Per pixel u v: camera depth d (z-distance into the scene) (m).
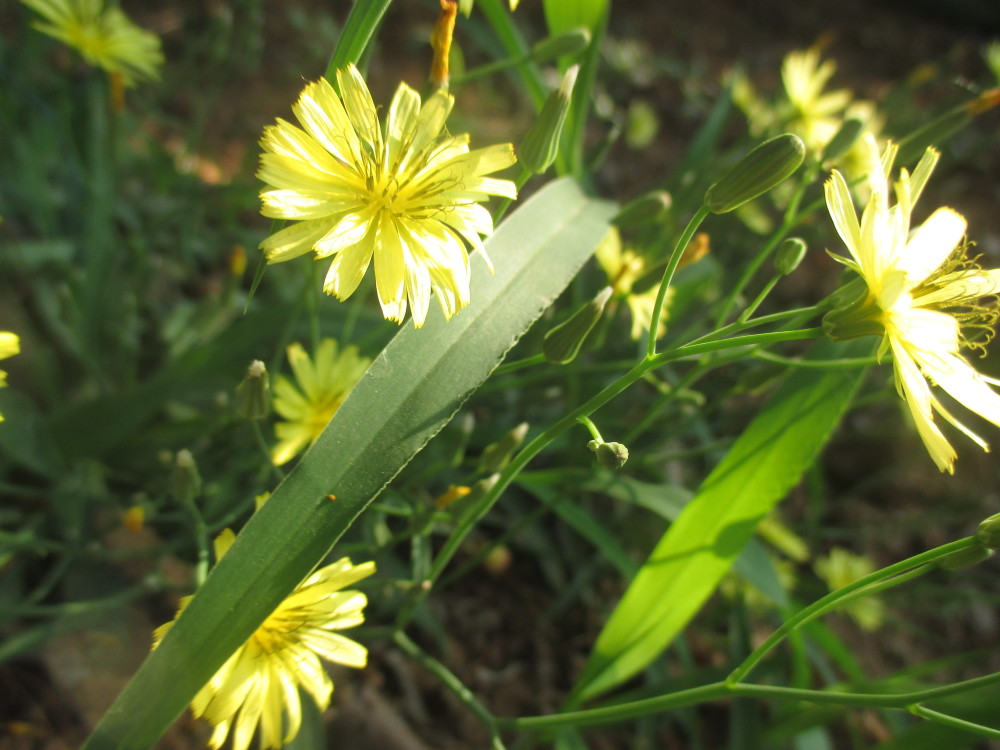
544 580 0.14
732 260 0.18
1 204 0.14
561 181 0.09
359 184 0.07
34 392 0.12
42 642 0.10
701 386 0.16
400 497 0.10
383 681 0.12
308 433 0.10
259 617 0.06
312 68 0.23
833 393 0.10
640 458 0.12
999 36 0.36
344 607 0.07
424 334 0.07
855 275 0.08
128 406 0.11
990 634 0.17
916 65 0.33
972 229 0.25
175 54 0.21
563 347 0.08
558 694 0.13
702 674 0.12
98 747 0.06
